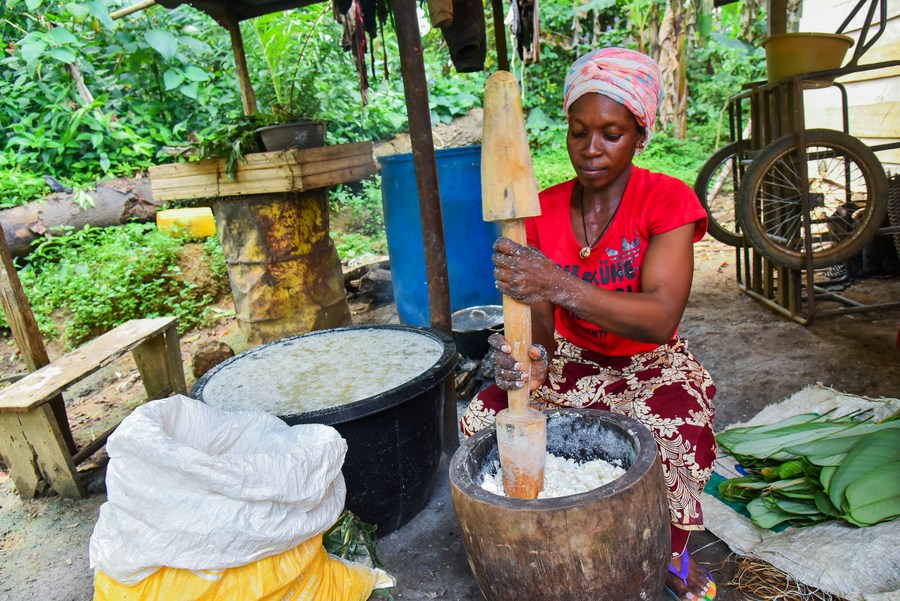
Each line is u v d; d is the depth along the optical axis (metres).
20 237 5.38
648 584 1.38
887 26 5.16
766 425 2.40
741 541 1.94
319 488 1.54
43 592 2.18
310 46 6.88
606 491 1.29
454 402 2.56
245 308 4.03
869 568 1.63
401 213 3.87
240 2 4.13
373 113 7.82
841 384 2.94
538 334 1.89
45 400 2.64
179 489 1.39
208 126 6.97
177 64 6.82
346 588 1.75
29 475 2.79
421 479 2.16
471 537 1.39
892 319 3.65
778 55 3.69
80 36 6.45
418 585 1.96
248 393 2.05
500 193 1.35
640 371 1.84
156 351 3.47
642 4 7.02
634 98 1.57
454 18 3.33
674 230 1.66
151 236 5.59
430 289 2.52
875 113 5.32
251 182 3.73
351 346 2.43
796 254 3.68
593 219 1.81
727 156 4.41
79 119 5.97
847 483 1.85
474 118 8.76
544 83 9.80
